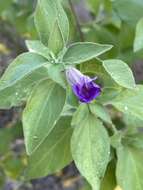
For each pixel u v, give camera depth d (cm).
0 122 51
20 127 35
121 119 34
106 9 35
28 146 21
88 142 22
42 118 21
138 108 23
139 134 25
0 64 40
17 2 42
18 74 21
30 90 23
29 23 37
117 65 22
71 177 50
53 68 22
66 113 25
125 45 31
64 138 25
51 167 26
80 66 22
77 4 43
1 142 35
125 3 29
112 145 24
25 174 26
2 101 23
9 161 42
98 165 22
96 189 22
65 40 23
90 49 22
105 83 24
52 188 49
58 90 22
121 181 24
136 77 45
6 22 44
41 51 23
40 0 23
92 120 23
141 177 24
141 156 24
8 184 47
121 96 24
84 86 21
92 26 34
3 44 45
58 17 23
